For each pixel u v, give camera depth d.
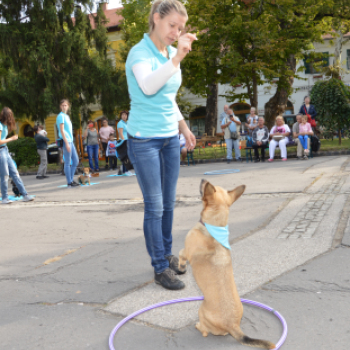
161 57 3.36
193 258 2.56
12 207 8.20
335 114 16.34
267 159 14.80
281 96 19.92
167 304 3.01
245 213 5.82
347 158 11.84
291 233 4.58
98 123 30.06
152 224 3.43
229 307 2.38
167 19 3.16
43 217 6.95
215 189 2.77
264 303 2.92
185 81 19.52
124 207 7.34
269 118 20.27
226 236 2.57
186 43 2.84
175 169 3.68
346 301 2.85
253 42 17.56
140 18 24.92
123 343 2.54
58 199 8.86
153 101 3.35
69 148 10.57
